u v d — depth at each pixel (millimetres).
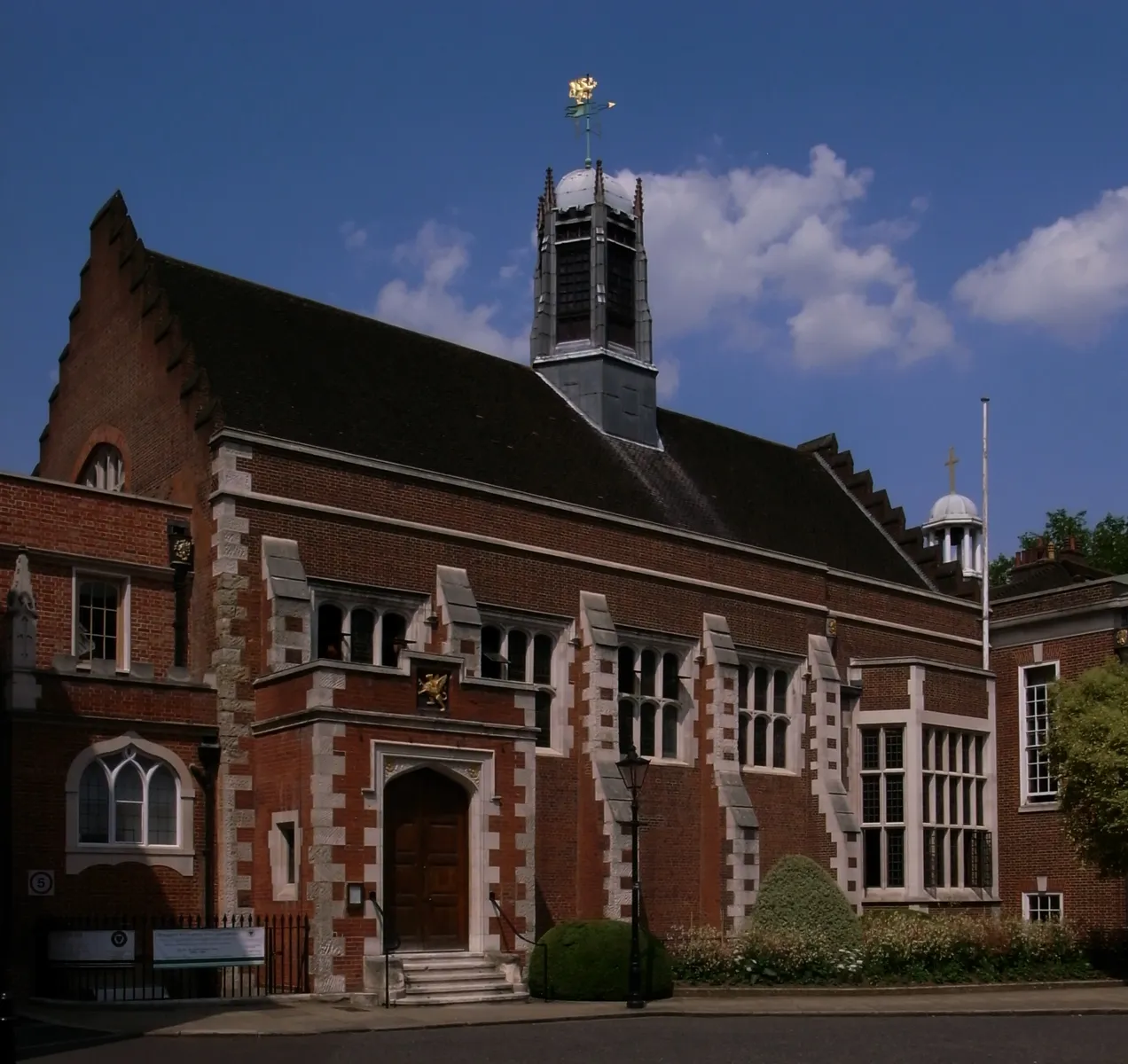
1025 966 32875
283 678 25969
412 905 25797
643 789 33094
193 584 27484
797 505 42906
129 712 25328
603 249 38844
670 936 32719
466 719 26672
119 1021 20859
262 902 25688
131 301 30719
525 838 27156
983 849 40969
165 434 28906
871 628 40562
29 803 23906
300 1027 20672
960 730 40562
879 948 30922
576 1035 21125
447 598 29484
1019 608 43344
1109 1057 19969
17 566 24844
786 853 36281
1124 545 73062
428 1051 18859
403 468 29719
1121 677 35594
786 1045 20438
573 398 38219
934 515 56906
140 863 24984
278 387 29969
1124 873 34594
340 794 24766
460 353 36344
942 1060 19219
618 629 33188
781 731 37312
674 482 38375
